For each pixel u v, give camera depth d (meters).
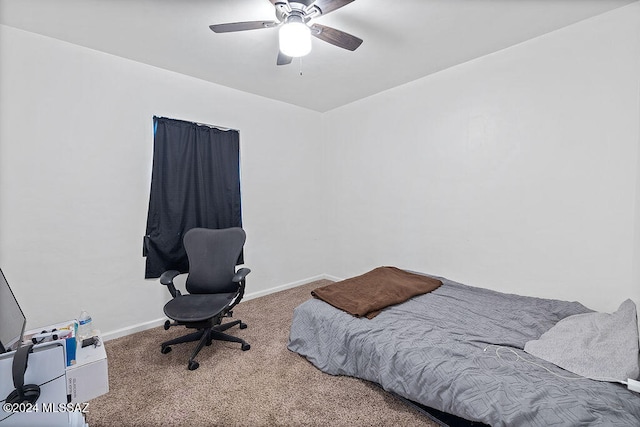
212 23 1.88
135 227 2.46
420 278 2.62
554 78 2.05
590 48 1.90
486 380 1.26
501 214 2.37
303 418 1.50
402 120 3.03
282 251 3.55
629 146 1.79
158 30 1.96
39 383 0.88
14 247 1.95
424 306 2.10
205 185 2.85
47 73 2.02
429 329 1.74
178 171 2.64
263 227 3.35
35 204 2.01
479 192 2.49
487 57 2.37
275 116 3.41
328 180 3.90
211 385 1.76
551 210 2.11
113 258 2.35
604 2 1.73
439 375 1.36
